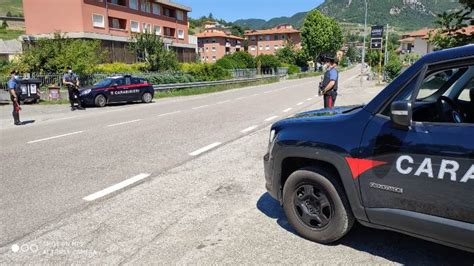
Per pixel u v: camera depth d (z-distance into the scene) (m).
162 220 4.23
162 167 6.48
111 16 43.38
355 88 28.89
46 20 40.50
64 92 22.08
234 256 3.38
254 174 5.96
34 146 8.52
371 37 30.11
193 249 3.54
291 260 3.28
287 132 3.65
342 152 3.19
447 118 3.08
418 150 2.77
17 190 5.35
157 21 52.50
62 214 4.45
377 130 3.04
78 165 6.69
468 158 2.53
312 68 93.38
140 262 3.33
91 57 26.33
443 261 3.21
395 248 3.45
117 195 5.08
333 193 3.36
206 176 5.91
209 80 35.62
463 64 2.78
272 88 32.41
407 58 36.72
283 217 4.23
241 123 11.55
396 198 2.93
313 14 89.12
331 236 3.46
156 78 29.36
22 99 19.88
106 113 15.42
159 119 12.84
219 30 122.25
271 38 125.50
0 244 3.73
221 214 4.36
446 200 2.67
